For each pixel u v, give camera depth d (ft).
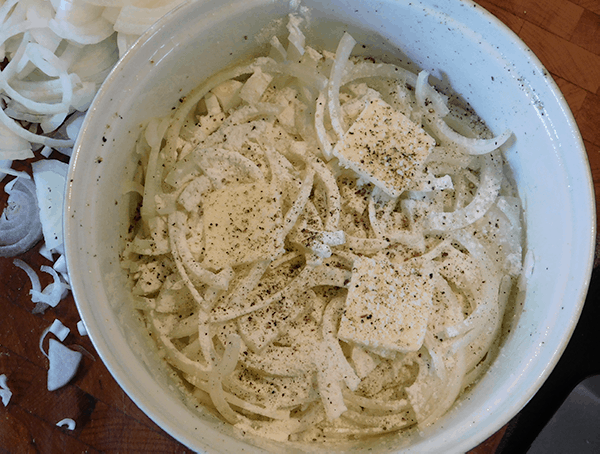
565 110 0.69
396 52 0.79
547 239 0.73
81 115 0.85
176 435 0.60
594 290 0.83
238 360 0.69
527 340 0.69
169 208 0.72
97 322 0.62
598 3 0.85
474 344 0.73
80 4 0.75
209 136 0.75
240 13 0.69
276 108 0.76
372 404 0.70
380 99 0.75
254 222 0.72
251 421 0.70
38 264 0.81
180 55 0.69
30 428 0.78
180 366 0.70
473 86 0.77
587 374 0.83
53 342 0.79
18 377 0.79
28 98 0.81
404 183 0.73
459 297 0.76
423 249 0.75
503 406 0.64
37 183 0.82
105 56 0.83
